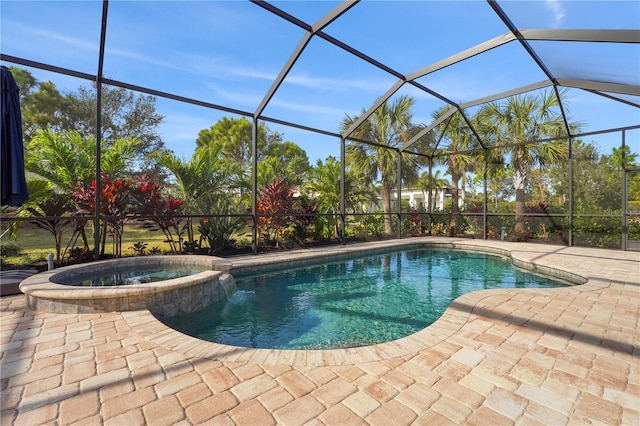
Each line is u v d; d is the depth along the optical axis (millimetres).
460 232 12766
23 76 14508
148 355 2523
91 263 5117
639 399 1990
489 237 11562
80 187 6816
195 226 10000
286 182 10406
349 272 7176
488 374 2279
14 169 4023
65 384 2107
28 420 1750
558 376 2256
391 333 3834
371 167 13047
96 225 5645
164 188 9867
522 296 4238
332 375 2248
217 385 2109
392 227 12906
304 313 4500
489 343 2797
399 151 11734
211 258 5902
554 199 11336
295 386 2105
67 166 7445
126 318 3352
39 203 6262
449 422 1766
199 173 9039
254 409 1859
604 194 9148
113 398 1957
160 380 2164
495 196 18422
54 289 3607
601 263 6695
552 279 6434
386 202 13305
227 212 8234
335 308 4727
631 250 8508
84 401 1925
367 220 12203
